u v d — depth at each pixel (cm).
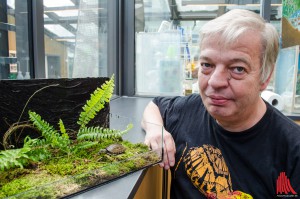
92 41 138
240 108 52
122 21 161
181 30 162
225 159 59
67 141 52
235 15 51
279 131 56
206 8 166
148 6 164
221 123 58
